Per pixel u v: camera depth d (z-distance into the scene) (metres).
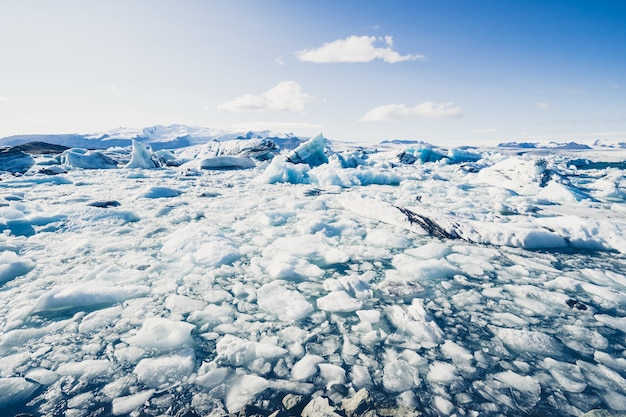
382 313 2.62
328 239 4.59
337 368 1.93
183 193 8.66
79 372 1.89
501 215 6.17
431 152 23.06
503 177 11.37
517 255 4.08
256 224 5.42
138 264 3.52
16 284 3.01
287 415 1.61
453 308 2.71
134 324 2.39
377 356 2.08
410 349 2.15
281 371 1.93
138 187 9.56
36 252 3.86
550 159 25.80
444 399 1.72
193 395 1.74
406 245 4.39
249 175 14.05
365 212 6.16
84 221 5.13
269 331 2.35
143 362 1.96
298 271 3.42
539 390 1.80
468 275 3.42
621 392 1.80
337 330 2.37
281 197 7.69
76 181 10.80
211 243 4.05
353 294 2.94
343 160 16.91
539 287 3.15
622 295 2.91
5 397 1.69
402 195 8.64
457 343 2.22
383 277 3.35
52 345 2.14
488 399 1.73
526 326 2.45
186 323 2.34
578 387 1.83
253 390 1.78
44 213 5.28
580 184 12.03
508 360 2.05
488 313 2.63
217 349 2.12
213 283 3.11
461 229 4.82
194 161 18.14
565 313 2.64
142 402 1.69
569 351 2.16
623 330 2.41
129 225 5.18
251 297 2.83
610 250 4.36
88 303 2.65
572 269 3.66
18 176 12.15
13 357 2.01
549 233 4.53
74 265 3.48
